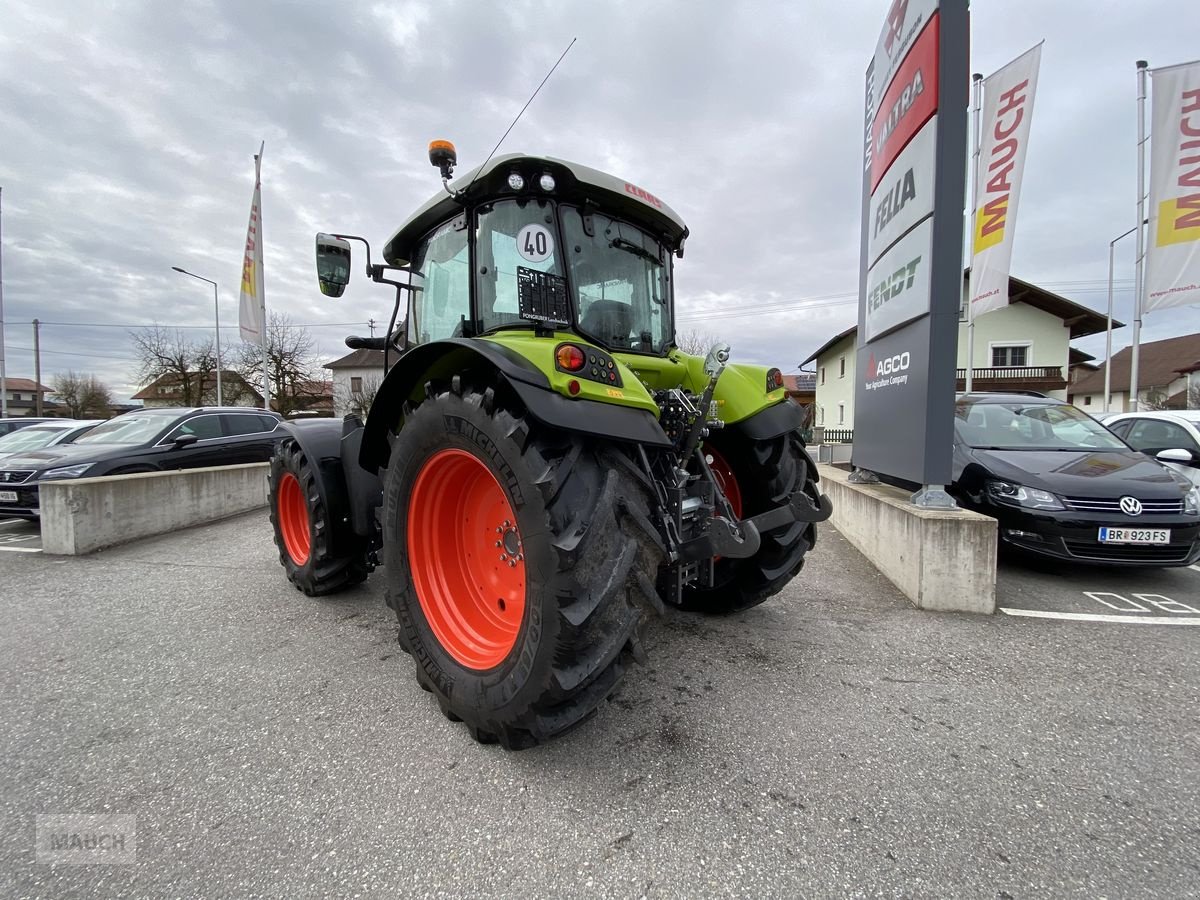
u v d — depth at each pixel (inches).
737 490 121.8
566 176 93.7
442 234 111.8
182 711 89.0
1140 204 382.3
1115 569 169.0
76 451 261.9
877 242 182.7
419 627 87.1
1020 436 193.8
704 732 81.8
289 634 121.0
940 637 117.1
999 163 317.1
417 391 94.8
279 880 55.4
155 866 57.4
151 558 191.2
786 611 133.7
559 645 65.0
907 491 192.4
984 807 65.9
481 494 88.9
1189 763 74.7
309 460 134.6
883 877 55.6
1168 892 54.0
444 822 63.5
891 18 168.9
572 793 68.4
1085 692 93.8
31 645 115.7
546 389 70.2
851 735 81.0
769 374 122.3
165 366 1245.7
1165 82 310.5
